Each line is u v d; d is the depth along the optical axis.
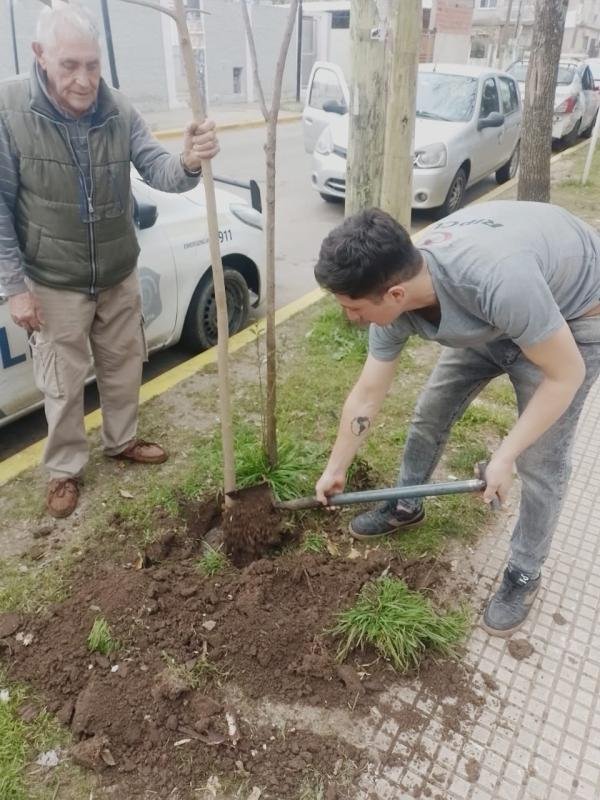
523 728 2.11
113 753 2.00
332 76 9.28
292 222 7.79
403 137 3.85
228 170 10.46
